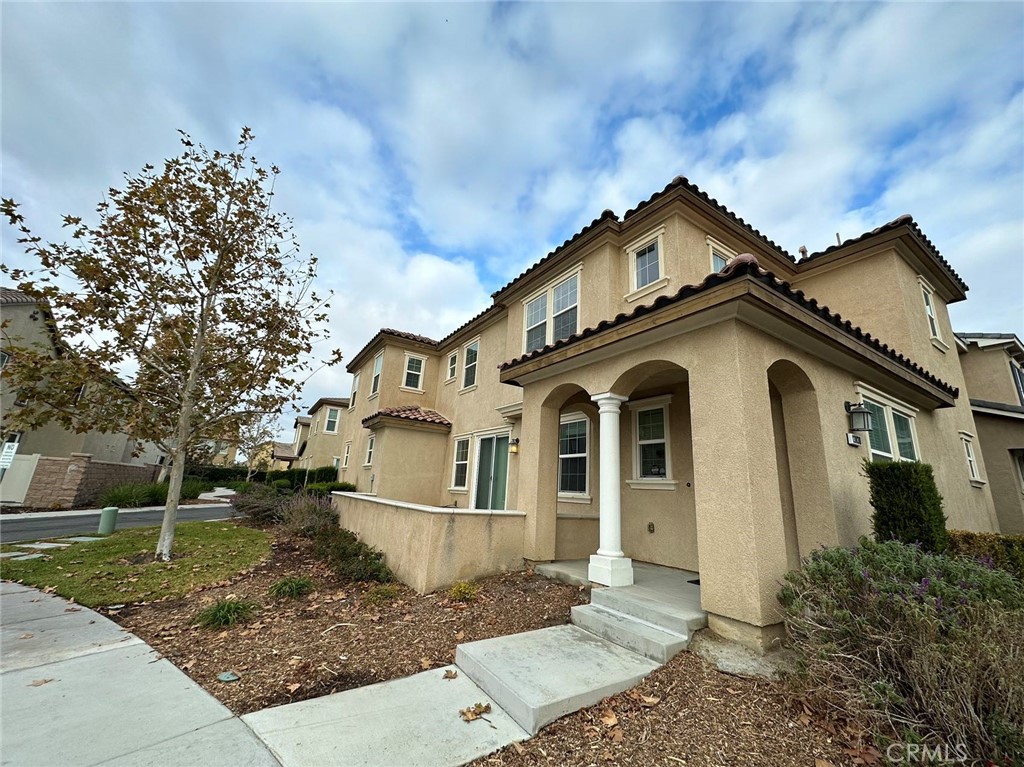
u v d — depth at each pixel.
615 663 4.45
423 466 16.44
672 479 8.56
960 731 2.94
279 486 24.84
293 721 3.46
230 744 3.12
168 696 3.80
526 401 9.14
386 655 4.83
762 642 4.54
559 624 5.75
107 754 2.96
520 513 8.32
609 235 10.24
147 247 8.82
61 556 8.49
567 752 3.22
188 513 18.02
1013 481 12.32
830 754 3.17
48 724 3.29
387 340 18.95
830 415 6.51
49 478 16.94
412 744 3.22
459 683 4.26
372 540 9.22
